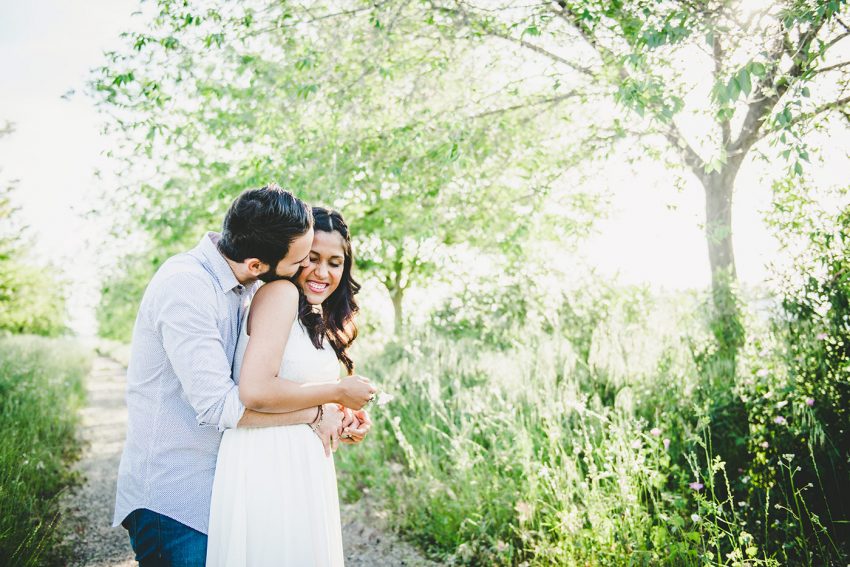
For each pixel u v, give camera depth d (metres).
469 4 4.98
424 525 3.70
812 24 3.61
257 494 1.89
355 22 5.64
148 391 1.92
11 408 5.59
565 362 4.35
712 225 5.80
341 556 2.14
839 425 3.05
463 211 6.48
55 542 3.49
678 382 4.03
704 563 2.46
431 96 5.78
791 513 2.67
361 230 9.93
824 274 3.84
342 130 5.75
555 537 3.14
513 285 7.43
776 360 3.63
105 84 5.89
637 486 2.98
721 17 4.12
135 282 14.49
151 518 1.87
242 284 2.01
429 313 7.65
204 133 8.69
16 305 21.48
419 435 4.55
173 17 5.16
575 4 4.66
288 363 2.01
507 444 3.73
